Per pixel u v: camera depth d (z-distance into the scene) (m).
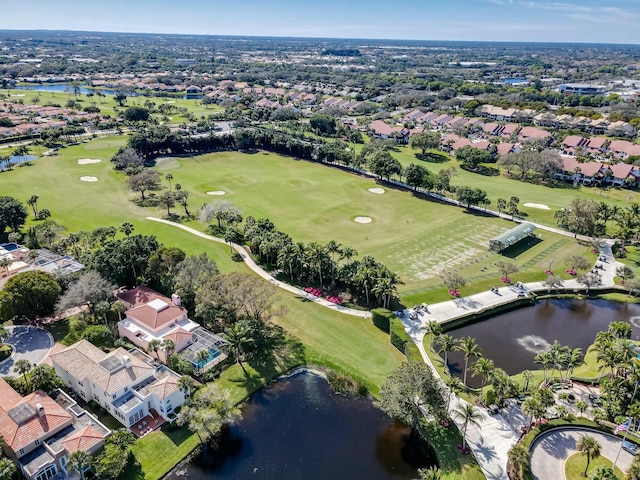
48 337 83.19
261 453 61.94
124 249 97.31
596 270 112.50
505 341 86.75
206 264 94.94
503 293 101.00
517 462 58.00
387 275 92.69
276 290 100.31
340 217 144.25
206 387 69.44
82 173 178.25
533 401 63.41
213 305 86.69
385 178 185.00
